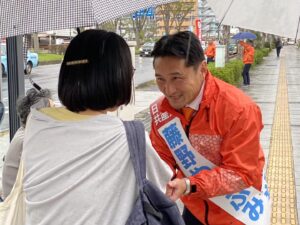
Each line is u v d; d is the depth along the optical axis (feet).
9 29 5.44
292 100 42.65
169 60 5.96
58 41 116.16
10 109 15.06
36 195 4.75
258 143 6.31
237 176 6.09
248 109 6.26
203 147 6.55
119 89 4.83
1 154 20.94
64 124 4.79
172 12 80.53
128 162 4.69
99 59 4.79
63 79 4.92
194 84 6.15
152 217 4.65
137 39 119.24
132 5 5.57
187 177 6.34
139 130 4.83
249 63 55.88
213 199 6.80
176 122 6.66
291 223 14.47
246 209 6.70
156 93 48.78
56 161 4.71
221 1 6.83
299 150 23.65
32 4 5.41
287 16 6.49
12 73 14.83
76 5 5.14
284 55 150.71
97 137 4.68
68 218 4.56
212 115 6.33
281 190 17.51
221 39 71.92
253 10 6.55
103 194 4.56
